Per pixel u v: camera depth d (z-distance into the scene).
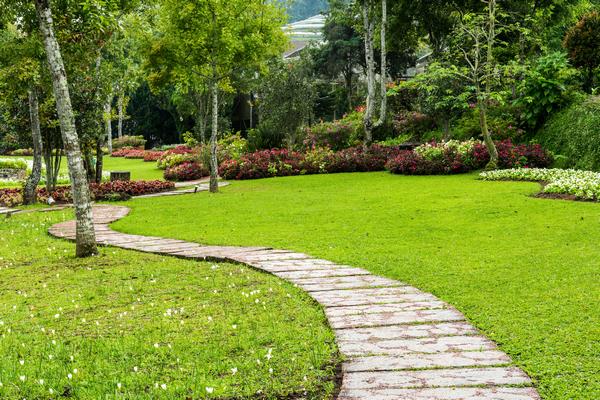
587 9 26.16
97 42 13.79
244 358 4.60
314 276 7.22
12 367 4.52
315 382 4.12
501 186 14.98
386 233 9.90
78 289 7.08
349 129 29.16
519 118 21.59
